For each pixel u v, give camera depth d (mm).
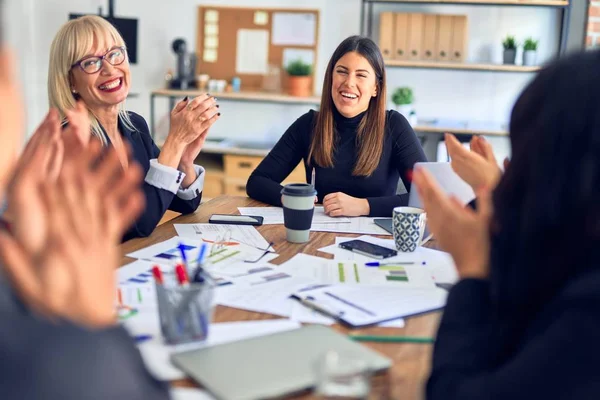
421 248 1692
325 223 1953
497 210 829
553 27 4031
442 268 1519
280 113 4453
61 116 2125
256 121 4488
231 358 1018
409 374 1004
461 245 1021
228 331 1138
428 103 4266
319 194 2447
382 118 2410
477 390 787
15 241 736
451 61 3988
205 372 969
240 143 4391
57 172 1453
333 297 1303
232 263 1515
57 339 622
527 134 790
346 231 1869
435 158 4223
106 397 618
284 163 2484
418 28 3982
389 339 1126
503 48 3986
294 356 1026
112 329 686
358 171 2385
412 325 1188
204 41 4426
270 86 4395
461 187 1811
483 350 854
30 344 608
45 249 731
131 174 850
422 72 4227
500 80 4141
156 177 1840
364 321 1186
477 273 981
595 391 701
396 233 1650
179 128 1915
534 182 766
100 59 2078
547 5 3836
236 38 4395
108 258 759
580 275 756
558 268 770
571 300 734
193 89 4293
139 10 4434
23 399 585
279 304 1267
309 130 2482
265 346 1061
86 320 728
